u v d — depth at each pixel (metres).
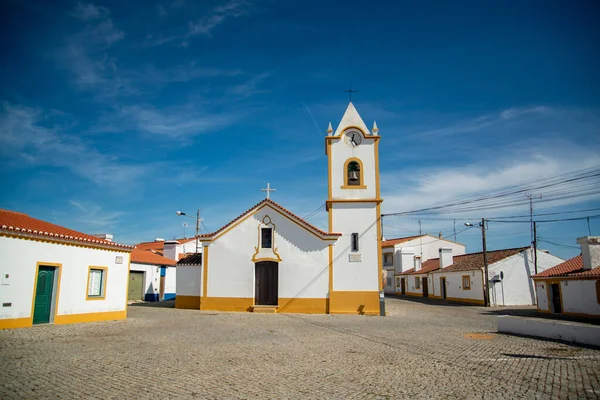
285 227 27.00
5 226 15.93
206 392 8.14
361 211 26.88
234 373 9.70
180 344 13.64
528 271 37.12
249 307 26.47
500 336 16.39
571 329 14.66
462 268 40.47
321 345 13.87
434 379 9.30
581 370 10.19
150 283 37.50
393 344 14.17
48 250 17.78
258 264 27.16
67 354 11.52
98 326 18.02
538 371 10.09
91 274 20.25
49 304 17.97
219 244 27.42
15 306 16.34
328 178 27.39
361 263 26.25
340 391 8.33
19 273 16.53
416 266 53.94
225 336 15.72
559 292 28.00
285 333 16.83
